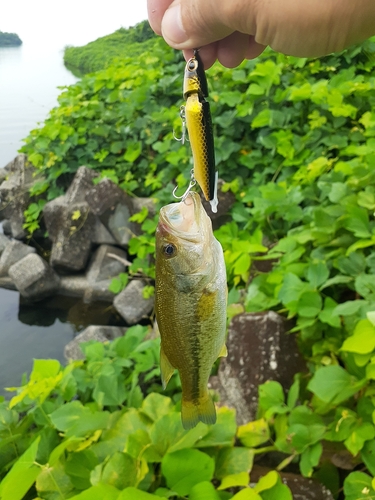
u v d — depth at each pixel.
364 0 0.28
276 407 0.47
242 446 0.49
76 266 1.25
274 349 0.54
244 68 1.14
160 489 0.41
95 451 0.46
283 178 0.92
